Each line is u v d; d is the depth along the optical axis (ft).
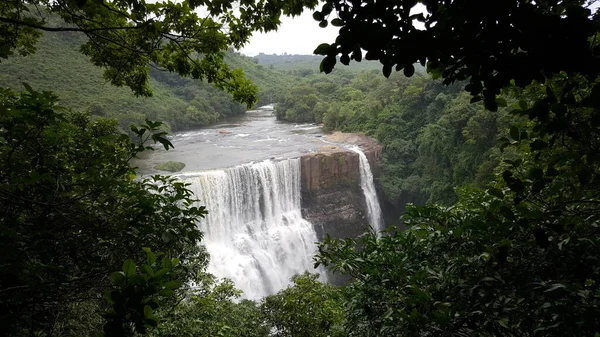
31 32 15.87
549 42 5.15
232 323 36.47
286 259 89.86
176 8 15.19
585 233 8.73
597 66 5.19
